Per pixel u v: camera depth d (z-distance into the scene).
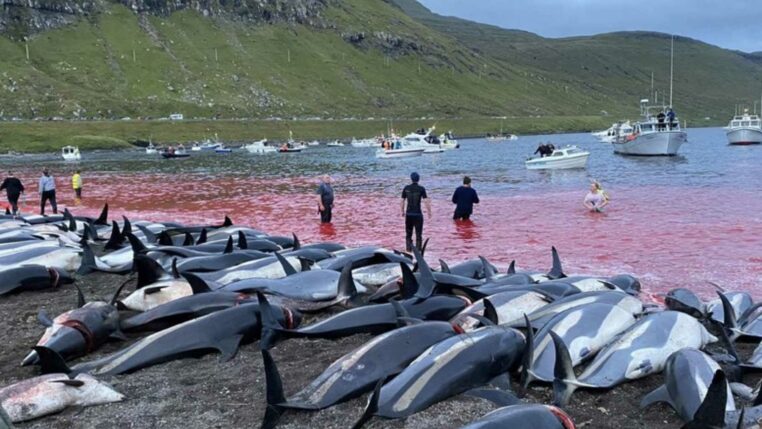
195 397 8.33
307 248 16.73
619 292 11.20
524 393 8.40
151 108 182.50
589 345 9.22
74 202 37.84
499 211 29.50
